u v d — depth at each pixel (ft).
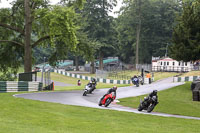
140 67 281.95
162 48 324.39
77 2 115.03
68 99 75.56
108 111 54.44
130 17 311.68
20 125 34.37
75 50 116.78
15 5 117.50
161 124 44.09
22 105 53.88
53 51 126.41
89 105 65.05
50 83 114.01
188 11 116.47
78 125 37.42
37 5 113.29
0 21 115.75
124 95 97.50
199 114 69.10
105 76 212.23
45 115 43.98
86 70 347.77
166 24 323.16
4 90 89.20
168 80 185.47
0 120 36.81
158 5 335.26
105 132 33.83
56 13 99.71
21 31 115.34
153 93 61.77
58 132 31.89
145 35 335.47
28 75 98.12
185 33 112.68
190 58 113.09
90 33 265.54
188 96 99.04
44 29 113.60
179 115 65.98
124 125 40.27
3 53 123.24
